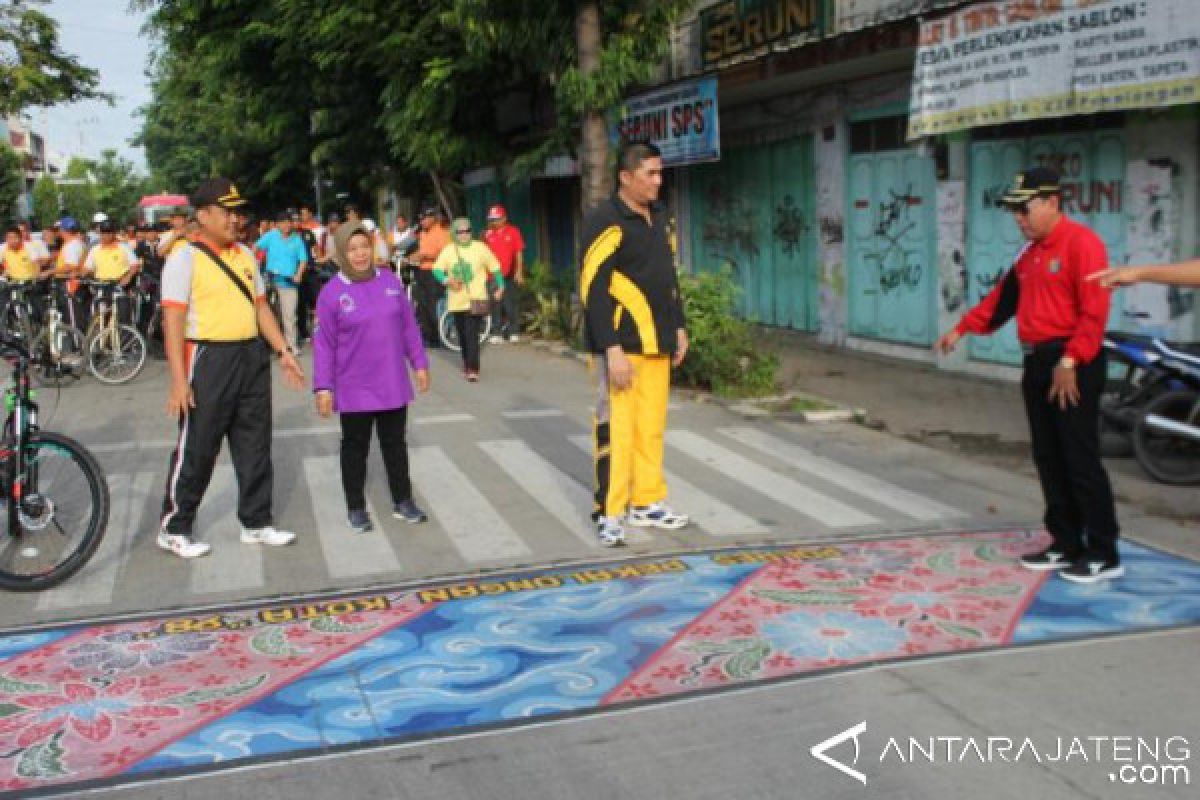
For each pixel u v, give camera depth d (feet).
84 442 30.19
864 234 44.11
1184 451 24.61
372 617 17.20
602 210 19.74
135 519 22.90
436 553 20.39
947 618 16.47
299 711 13.94
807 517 22.24
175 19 69.67
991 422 31.17
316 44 61.46
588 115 42.06
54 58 88.12
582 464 26.96
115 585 18.99
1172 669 14.44
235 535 21.74
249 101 77.05
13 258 48.91
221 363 19.95
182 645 16.26
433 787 11.98
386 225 121.19
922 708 13.51
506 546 20.68
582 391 37.09
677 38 55.77
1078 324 17.01
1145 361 24.82
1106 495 17.61
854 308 45.21
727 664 14.98
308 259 54.29
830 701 13.76
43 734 13.47
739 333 36.35
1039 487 24.30
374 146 79.71
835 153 45.06
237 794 11.94
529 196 78.59
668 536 21.11
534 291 53.06
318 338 21.25
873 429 30.91
